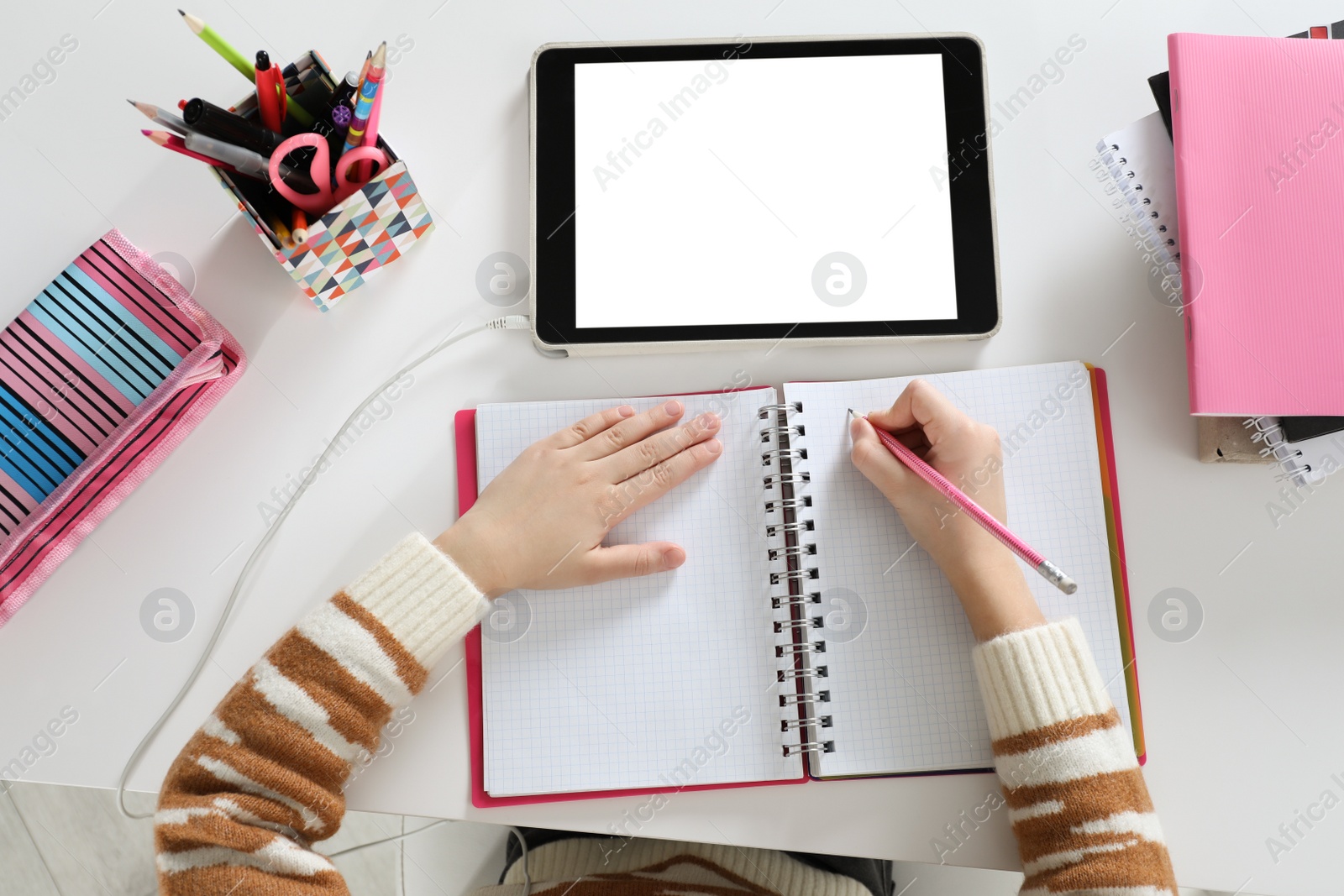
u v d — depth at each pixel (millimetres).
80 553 730
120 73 781
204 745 635
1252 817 690
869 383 739
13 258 766
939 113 724
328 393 752
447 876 1163
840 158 722
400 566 670
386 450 746
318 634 651
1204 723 704
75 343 694
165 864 610
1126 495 737
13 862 1213
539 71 724
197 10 782
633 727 698
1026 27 785
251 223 740
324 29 783
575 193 718
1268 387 650
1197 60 675
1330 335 651
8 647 720
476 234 768
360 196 645
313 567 734
